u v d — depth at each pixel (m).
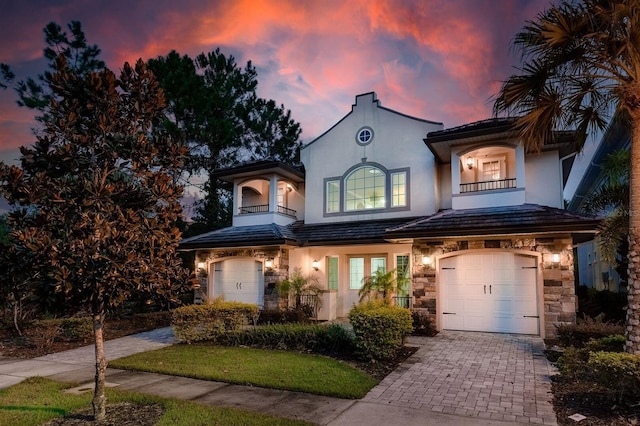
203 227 23.61
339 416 5.53
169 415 5.48
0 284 4.94
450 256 12.37
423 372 7.79
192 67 22.62
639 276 7.23
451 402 6.09
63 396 6.61
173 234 5.83
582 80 8.45
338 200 16.70
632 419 5.23
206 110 22.30
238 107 24.98
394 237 12.30
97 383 5.53
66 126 5.30
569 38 7.68
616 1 7.14
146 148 5.83
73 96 5.59
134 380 7.55
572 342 9.94
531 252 11.33
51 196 5.04
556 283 10.95
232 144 24.30
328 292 15.27
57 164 5.27
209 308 11.36
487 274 11.95
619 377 5.43
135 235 5.16
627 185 10.62
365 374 7.71
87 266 4.79
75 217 5.15
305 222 17.25
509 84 8.55
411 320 9.84
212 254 16.95
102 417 5.48
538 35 8.04
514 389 6.68
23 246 4.89
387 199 15.69
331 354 9.40
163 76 21.44
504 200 12.66
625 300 13.12
